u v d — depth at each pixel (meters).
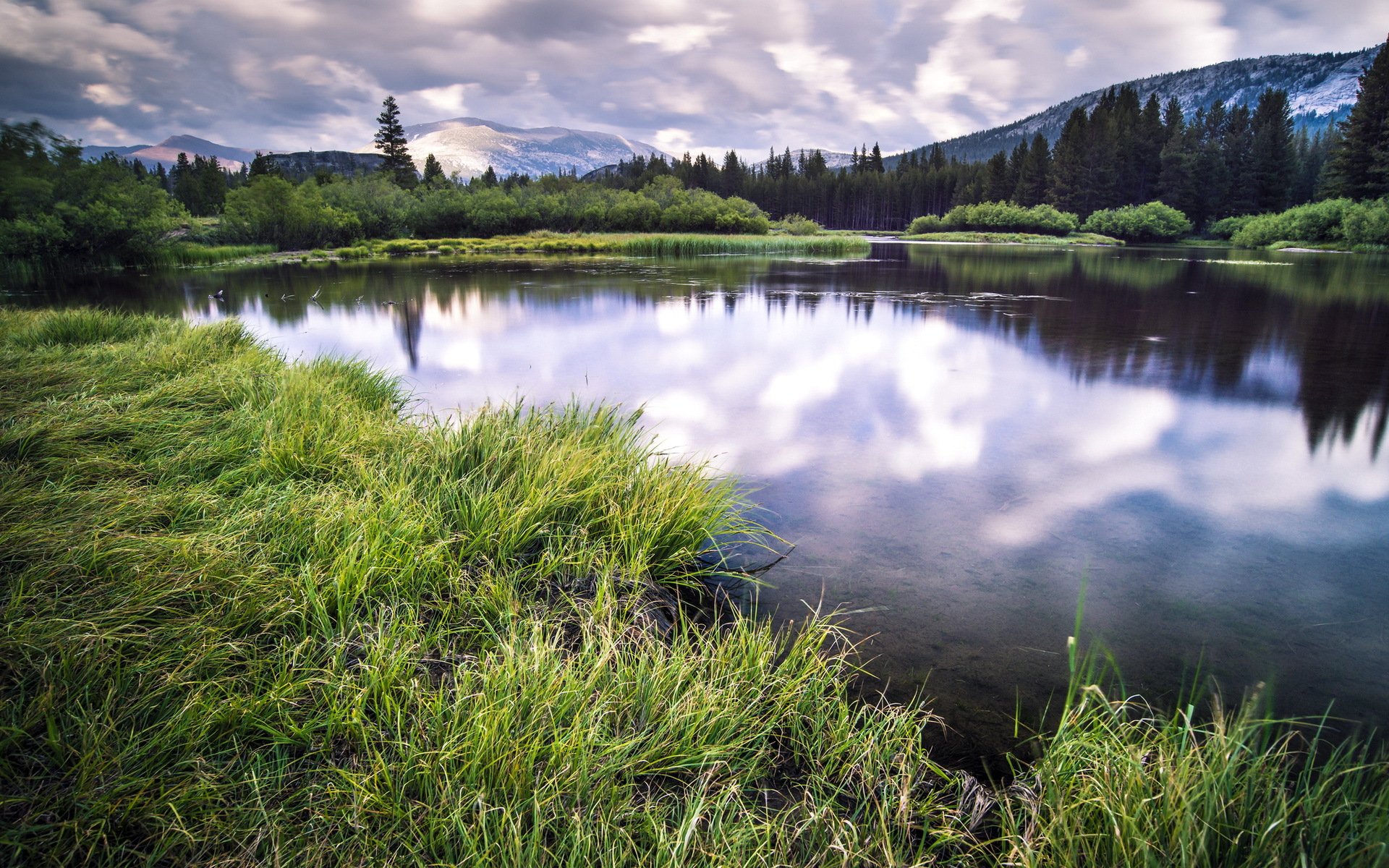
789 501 4.69
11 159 23.38
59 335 7.62
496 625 2.67
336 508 3.20
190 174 73.06
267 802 1.79
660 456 5.01
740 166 103.94
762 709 2.38
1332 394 7.45
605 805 1.86
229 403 5.16
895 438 6.02
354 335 11.21
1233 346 10.09
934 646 3.04
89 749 1.77
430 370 8.62
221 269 25.62
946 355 9.53
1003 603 3.41
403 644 2.41
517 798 1.80
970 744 2.43
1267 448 5.78
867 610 3.34
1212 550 4.02
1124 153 66.44
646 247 36.44
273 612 2.48
